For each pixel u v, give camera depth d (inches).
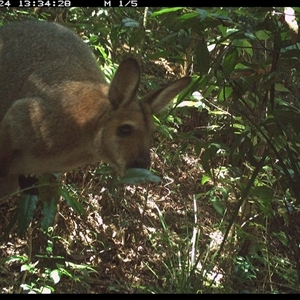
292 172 65.7
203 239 74.7
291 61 63.6
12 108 64.0
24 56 66.6
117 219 75.3
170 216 78.4
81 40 69.9
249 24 60.5
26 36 67.7
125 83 63.2
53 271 64.2
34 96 64.4
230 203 80.5
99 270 70.8
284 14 59.5
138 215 76.9
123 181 56.4
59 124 63.4
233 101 66.2
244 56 72.4
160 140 82.7
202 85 64.0
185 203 79.6
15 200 73.6
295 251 67.5
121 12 76.1
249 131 65.2
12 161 65.3
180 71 87.9
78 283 67.2
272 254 74.3
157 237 74.3
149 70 89.0
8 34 68.2
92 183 76.4
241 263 69.0
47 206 60.7
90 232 73.5
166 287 67.8
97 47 73.6
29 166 65.3
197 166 82.4
